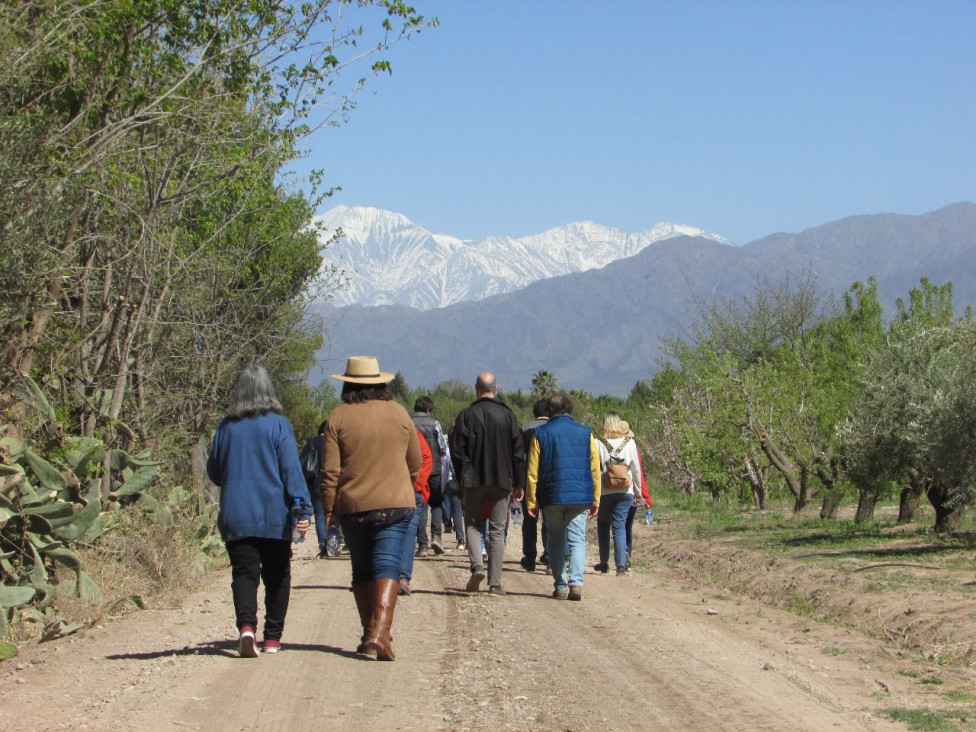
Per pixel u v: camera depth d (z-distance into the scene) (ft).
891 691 33.83
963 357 66.39
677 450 144.15
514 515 124.26
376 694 32.09
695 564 74.43
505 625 45.57
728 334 180.86
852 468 78.43
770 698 32.19
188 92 70.54
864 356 82.58
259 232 91.40
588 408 175.73
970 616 43.93
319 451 76.38
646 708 30.58
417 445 38.68
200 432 89.71
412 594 55.36
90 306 73.41
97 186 64.03
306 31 73.15
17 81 54.75
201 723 28.55
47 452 53.67
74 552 49.26
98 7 64.28
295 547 95.50
